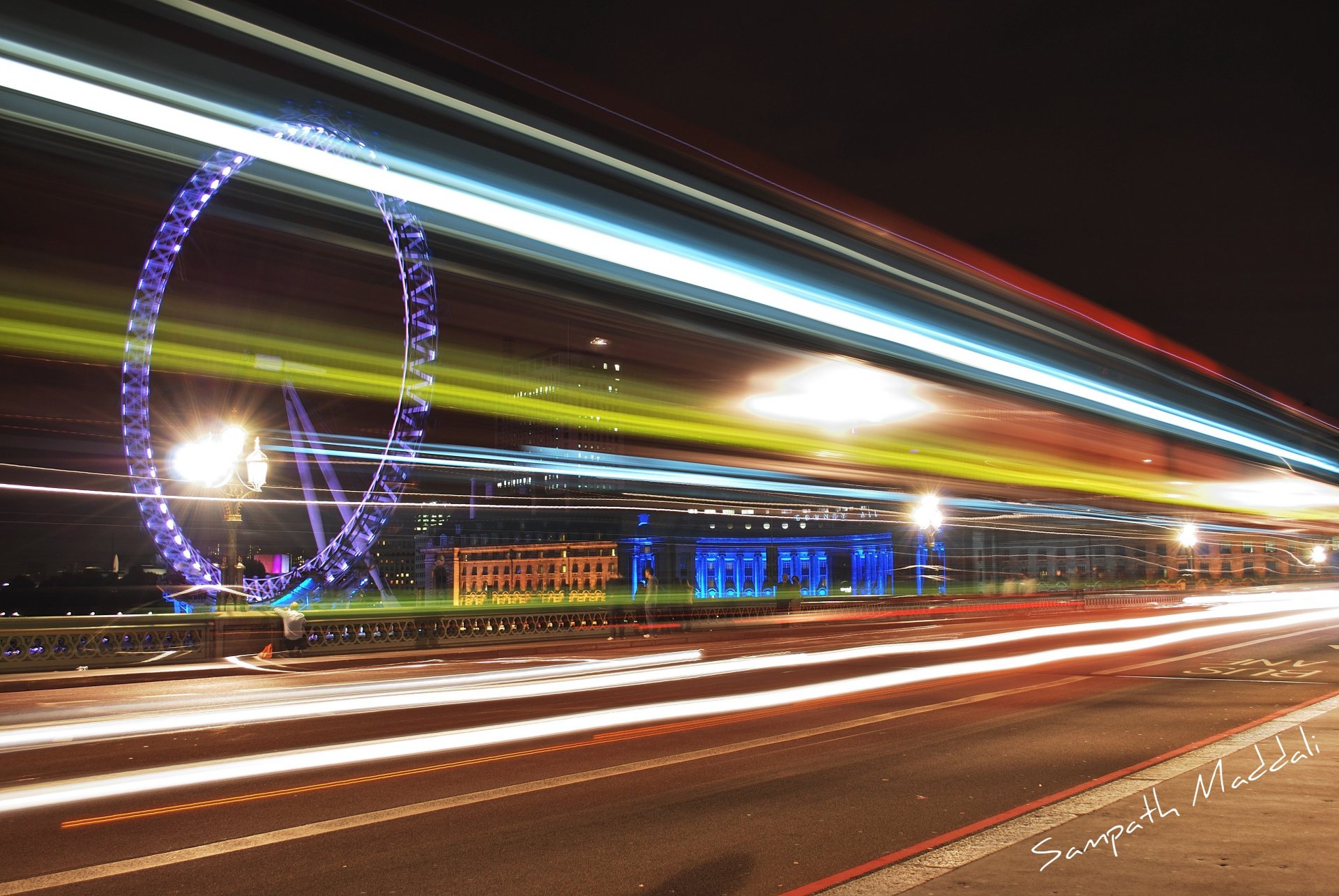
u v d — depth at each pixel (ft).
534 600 460.96
